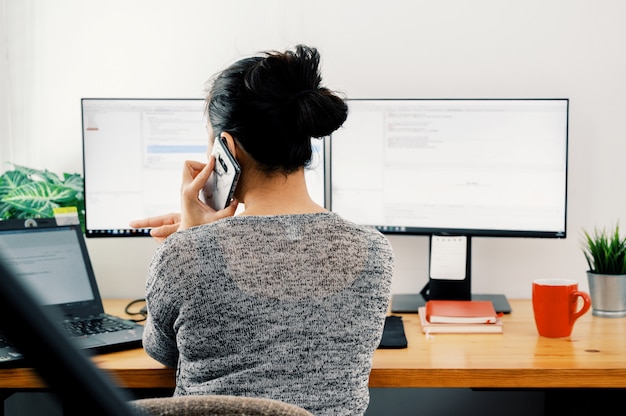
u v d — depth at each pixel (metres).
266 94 0.94
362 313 0.92
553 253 1.80
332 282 0.90
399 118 1.66
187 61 1.81
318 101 0.96
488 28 1.76
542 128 1.62
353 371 0.91
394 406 1.89
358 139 1.67
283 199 0.97
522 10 1.76
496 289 1.83
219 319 0.88
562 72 1.76
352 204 1.69
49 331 0.21
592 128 1.77
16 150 1.84
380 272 0.95
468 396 1.88
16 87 1.83
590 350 1.31
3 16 1.82
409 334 1.45
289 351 0.88
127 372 1.21
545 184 1.63
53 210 1.64
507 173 1.64
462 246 1.67
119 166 1.69
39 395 1.86
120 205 1.70
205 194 1.13
